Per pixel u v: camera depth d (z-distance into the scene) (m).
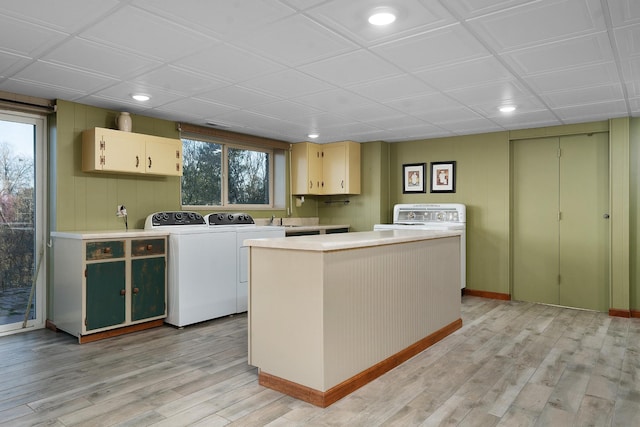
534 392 2.51
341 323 2.44
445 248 3.67
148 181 4.39
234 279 4.33
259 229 4.62
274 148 5.96
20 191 3.76
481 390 2.54
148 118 4.38
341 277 2.44
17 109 3.61
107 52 2.62
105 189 4.05
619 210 4.37
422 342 3.27
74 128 3.83
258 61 2.78
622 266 4.34
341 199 6.30
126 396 2.44
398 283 2.98
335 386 2.40
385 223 6.02
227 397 2.44
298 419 2.18
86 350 3.25
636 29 2.29
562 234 4.88
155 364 2.96
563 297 4.87
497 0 1.98
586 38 2.41
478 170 5.36
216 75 3.06
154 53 2.64
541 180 5.01
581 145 4.76
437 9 2.07
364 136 5.57
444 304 3.64
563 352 3.21
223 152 5.31
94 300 3.46
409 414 2.23
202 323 4.07
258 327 2.63
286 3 2.01
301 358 2.40
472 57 2.71
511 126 4.90
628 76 3.08
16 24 2.24
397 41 2.46
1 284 3.66
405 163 5.96
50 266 3.88
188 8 2.06
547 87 3.35
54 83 3.26
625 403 2.36
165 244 3.93
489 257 5.28
